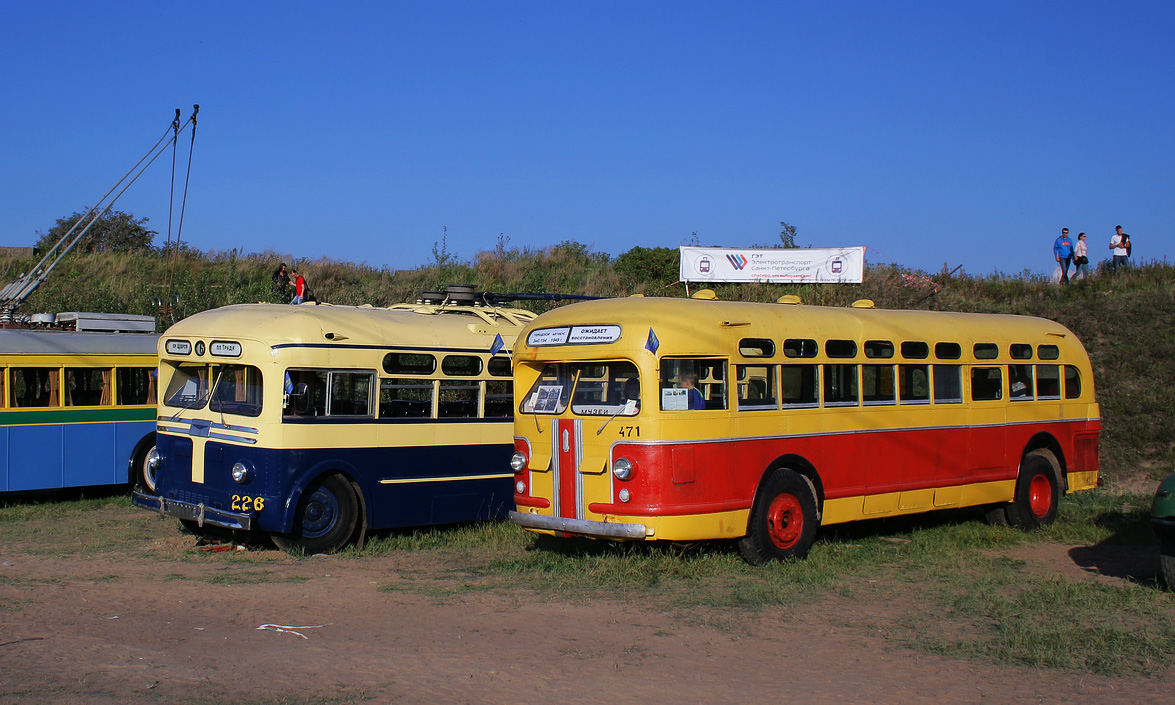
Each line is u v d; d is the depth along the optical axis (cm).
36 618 766
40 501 1497
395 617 795
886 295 2727
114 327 1580
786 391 1040
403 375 1169
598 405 991
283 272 2905
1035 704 591
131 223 4278
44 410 1428
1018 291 2720
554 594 883
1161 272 2603
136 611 801
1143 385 2044
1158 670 659
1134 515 1385
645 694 605
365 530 1134
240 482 1077
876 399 1129
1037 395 1327
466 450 1217
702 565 983
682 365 964
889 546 1149
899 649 711
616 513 952
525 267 3556
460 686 616
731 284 2905
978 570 1012
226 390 1132
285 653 683
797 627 772
